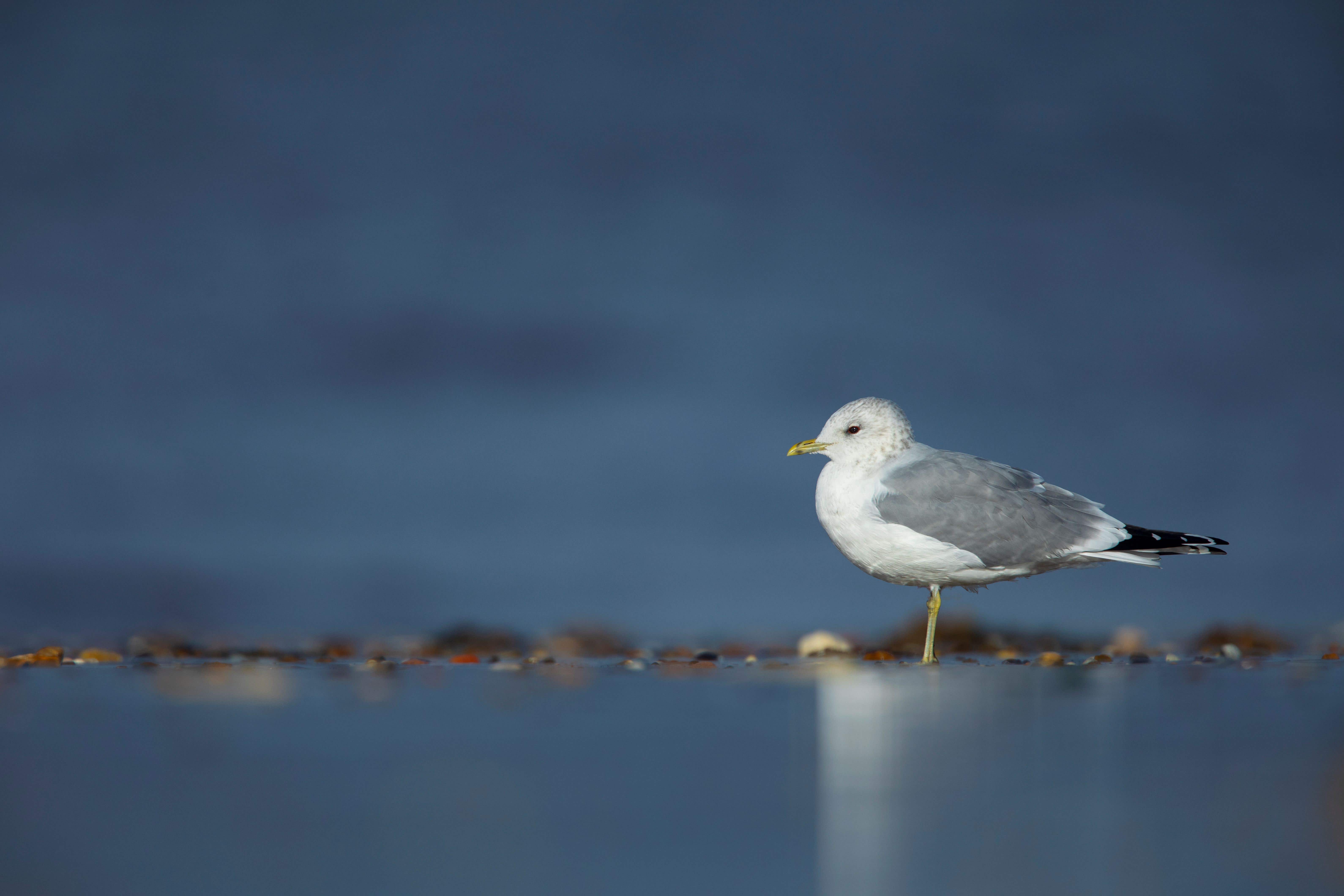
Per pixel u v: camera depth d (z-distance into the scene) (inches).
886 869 242.2
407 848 257.4
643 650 691.4
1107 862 244.4
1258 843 255.6
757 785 311.3
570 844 260.5
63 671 545.0
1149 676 527.8
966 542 638.5
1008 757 340.2
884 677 527.2
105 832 268.1
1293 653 660.7
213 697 458.0
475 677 528.4
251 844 259.8
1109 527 657.0
